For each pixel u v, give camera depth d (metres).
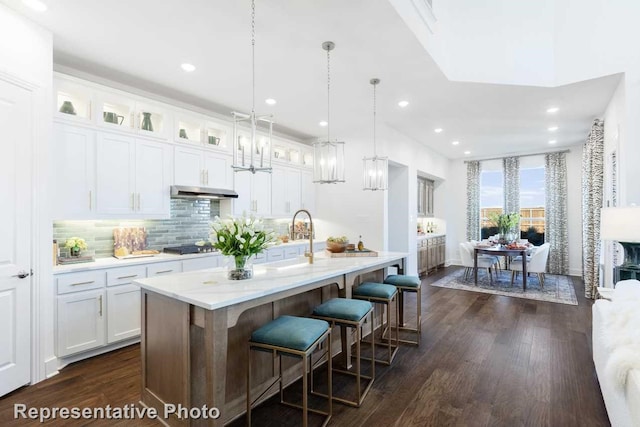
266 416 2.19
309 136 6.35
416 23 2.88
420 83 3.84
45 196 2.66
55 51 3.06
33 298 2.56
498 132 6.05
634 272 2.97
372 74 3.58
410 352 3.19
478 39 3.87
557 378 2.67
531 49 3.95
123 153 3.51
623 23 3.59
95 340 3.04
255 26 2.67
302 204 6.08
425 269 7.28
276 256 5.03
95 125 3.28
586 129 5.82
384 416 2.17
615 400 1.80
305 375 1.87
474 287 6.03
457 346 3.34
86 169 3.21
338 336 3.18
